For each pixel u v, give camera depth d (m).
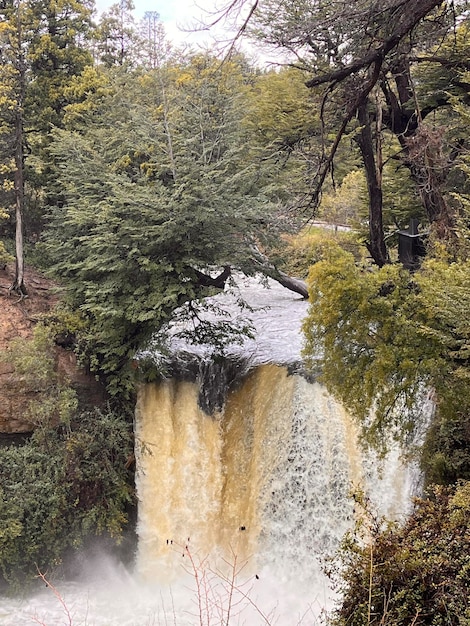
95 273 15.46
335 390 11.60
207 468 14.97
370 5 11.62
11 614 13.03
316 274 11.00
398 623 6.96
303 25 13.03
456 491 8.44
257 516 14.50
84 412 14.76
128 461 14.73
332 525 13.64
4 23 18.08
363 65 12.77
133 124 18.05
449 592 7.03
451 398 10.43
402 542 7.78
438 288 10.19
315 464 13.91
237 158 16.36
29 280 18.47
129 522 14.80
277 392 14.59
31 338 15.62
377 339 10.89
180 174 15.01
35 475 13.81
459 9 15.05
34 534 13.48
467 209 11.94
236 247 15.26
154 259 14.77
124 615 13.16
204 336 15.59
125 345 14.88
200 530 14.80
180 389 15.28
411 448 12.16
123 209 14.52
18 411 14.34
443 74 18.53
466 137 17.36
